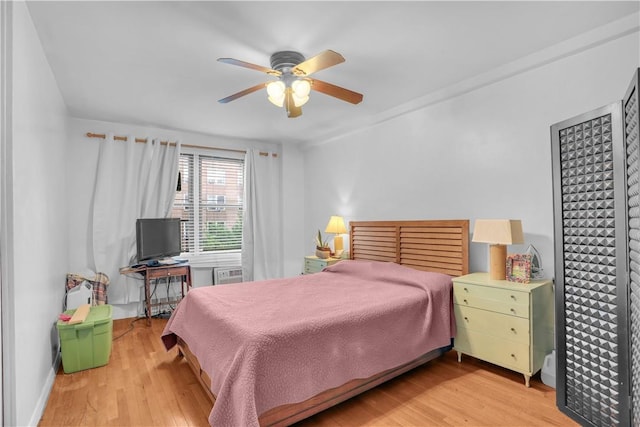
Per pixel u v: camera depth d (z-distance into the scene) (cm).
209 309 232
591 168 198
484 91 302
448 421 198
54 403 220
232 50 243
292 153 545
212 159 498
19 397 172
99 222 396
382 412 208
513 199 283
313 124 440
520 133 278
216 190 500
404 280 291
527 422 197
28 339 191
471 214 314
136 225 396
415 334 247
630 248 174
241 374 170
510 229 254
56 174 296
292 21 209
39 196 225
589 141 199
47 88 255
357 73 290
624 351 177
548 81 260
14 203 169
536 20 214
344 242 466
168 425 197
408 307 248
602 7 201
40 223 226
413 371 262
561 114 253
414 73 291
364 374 212
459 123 323
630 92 167
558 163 216
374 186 419
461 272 313
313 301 248
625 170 177
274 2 190
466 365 273
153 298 440
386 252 392
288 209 539
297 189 548
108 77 287
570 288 209
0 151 164
